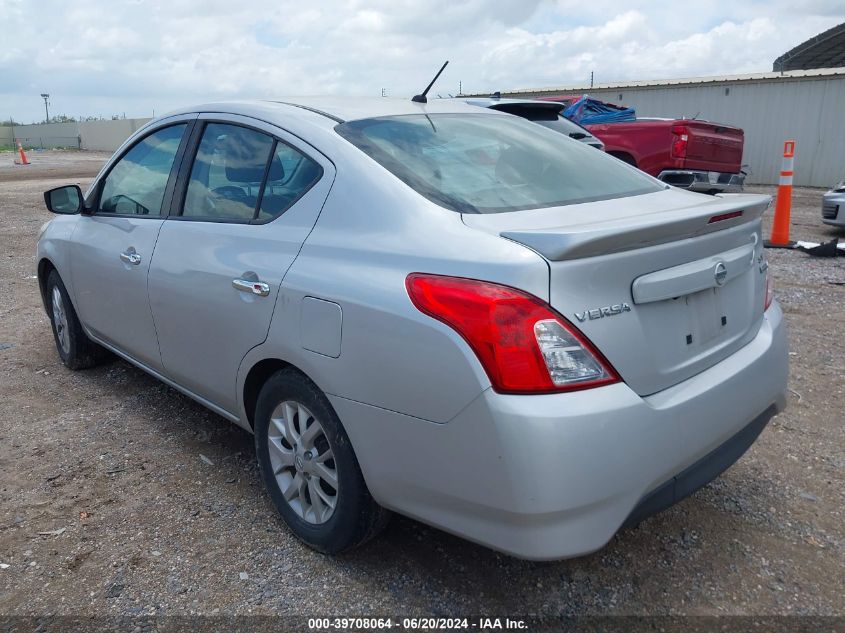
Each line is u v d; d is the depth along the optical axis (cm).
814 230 1054
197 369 327
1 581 266
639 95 2142
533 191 269
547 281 205
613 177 305
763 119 1930
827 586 259
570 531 205
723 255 254
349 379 239
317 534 273
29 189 1733
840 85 1802
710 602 252
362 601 253
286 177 289
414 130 296
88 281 413
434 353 214
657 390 227
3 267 820
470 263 215
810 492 321
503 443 202
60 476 343
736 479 333
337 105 318
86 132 5016
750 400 256
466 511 218
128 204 389
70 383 463
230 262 293
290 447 284
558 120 948
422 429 221
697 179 1086
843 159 1830
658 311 228
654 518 303
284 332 263
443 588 260
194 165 343
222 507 314
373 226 248
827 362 476
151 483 336
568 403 202
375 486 242
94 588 262
